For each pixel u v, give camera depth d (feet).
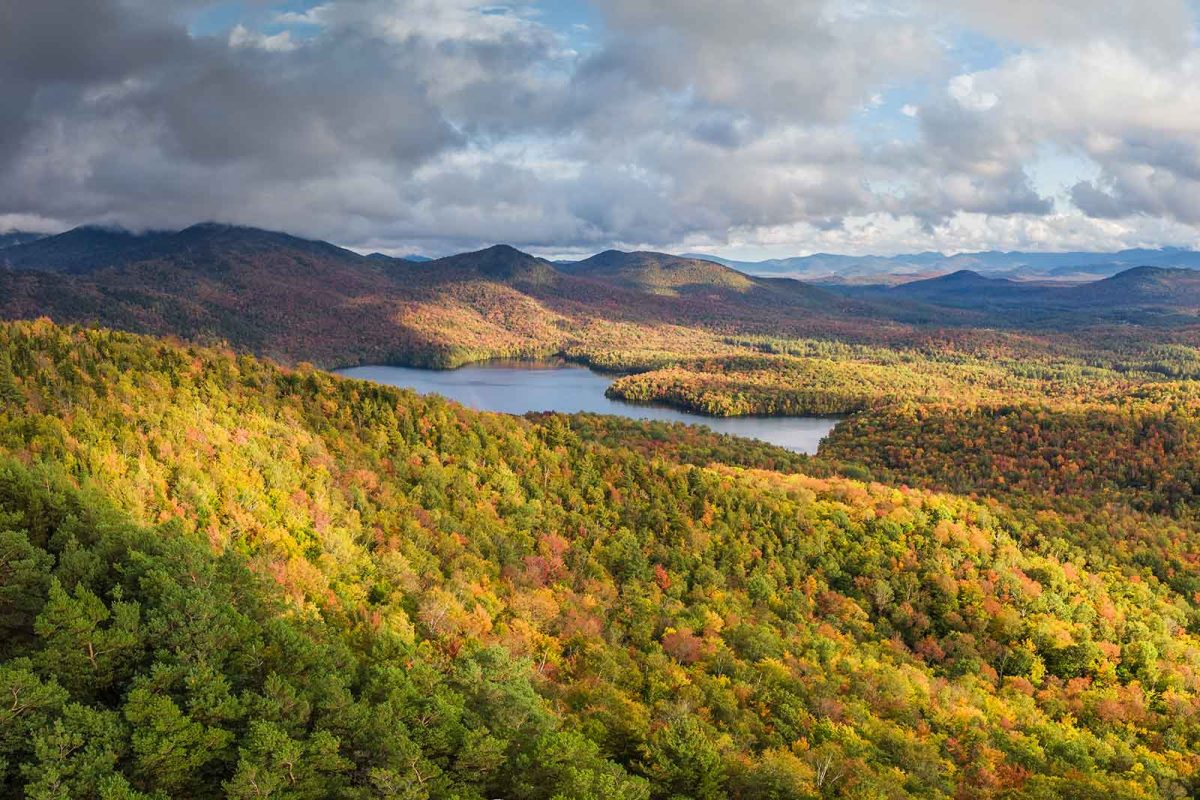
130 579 185.78
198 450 339.36
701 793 183.62
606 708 222.48
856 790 206.90
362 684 188.03
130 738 143.02
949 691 313.32
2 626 163.63
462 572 323.98
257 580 210.79
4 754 136.87
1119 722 321.93
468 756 160.25
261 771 141.49
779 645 326.24
